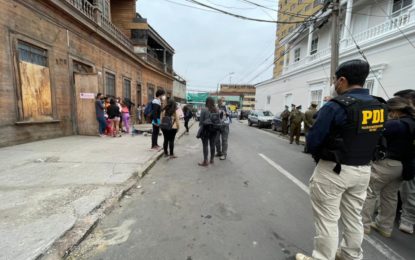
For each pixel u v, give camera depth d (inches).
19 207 111.2
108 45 454.0
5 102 230.4
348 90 72.9
